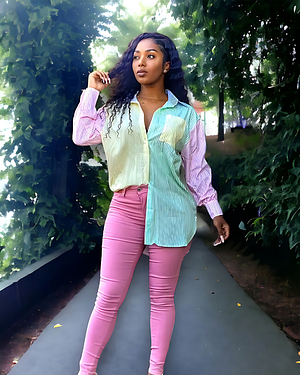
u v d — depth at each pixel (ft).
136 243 5.30
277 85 9.76
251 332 7.73
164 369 6.34
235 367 6.43
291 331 7.80
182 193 5.37
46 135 10.21
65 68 10.70
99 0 11.01
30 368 6.27
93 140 5.32
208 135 19.38
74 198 12.30
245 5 10.97
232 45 11.96
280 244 11.14
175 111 5.21
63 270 10.69
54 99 10.17
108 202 12.66
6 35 9.40
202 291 10.15
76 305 8.94
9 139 9.77
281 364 6.52
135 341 7.29
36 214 10.19
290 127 8.94
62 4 9.95
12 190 9.83
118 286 5.25
